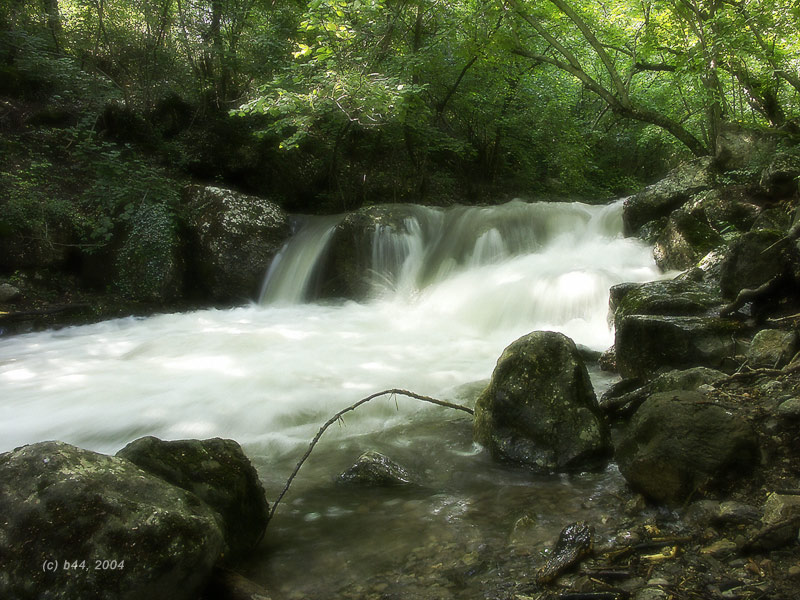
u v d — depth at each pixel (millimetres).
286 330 9023
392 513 3553
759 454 3248
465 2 13430
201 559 2518
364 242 11297
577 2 14742
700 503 3137
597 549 2951
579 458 3971
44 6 14289
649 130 16891
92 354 7902
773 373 3996
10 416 5508
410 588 2811
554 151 16656
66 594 2299
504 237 11492
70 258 10883
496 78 14930
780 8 9734
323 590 2844
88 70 14289
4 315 9211
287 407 5488
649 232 10102
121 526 2428
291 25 14109
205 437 4965
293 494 3848
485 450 4348
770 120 12211
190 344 8156
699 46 10422
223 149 13516
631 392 4605
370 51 10633
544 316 8500
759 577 2584
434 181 15414
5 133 12266
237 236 11148
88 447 4879
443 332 8688
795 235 5203
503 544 3127
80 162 12023
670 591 2557
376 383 6137
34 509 2453
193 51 14586
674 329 4957
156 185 11477
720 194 9195
